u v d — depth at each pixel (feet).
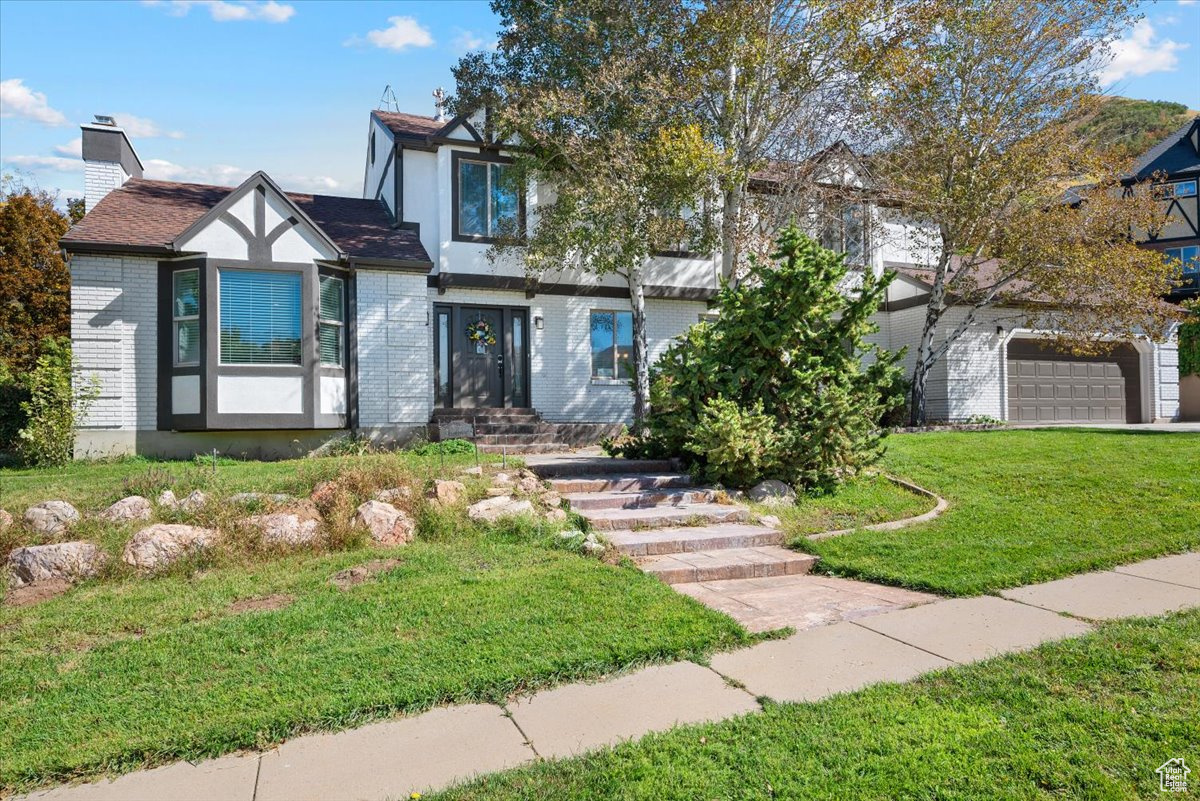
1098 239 48.60
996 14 47.42
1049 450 35.94
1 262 58.29
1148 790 8.85
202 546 20.13
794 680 12.67
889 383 29.25
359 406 42.50
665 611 15.97
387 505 23.08
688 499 26.86
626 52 41.39
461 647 13.93
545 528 22.77
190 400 38.34
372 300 43.14
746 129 44.91
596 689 12.51
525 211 47.96
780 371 28.60
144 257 38.47
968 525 23.68
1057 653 13.32
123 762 10.27
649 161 39.78
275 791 9.49
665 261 52.80
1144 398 66.69
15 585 18.56
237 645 14.21
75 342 37.52
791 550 22.13
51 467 34.27
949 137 48.96
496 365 48.88
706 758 9.93
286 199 39.86
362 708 11.62
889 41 44.16
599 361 51.85
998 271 56.24
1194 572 18.75
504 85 42.42
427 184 48.39
